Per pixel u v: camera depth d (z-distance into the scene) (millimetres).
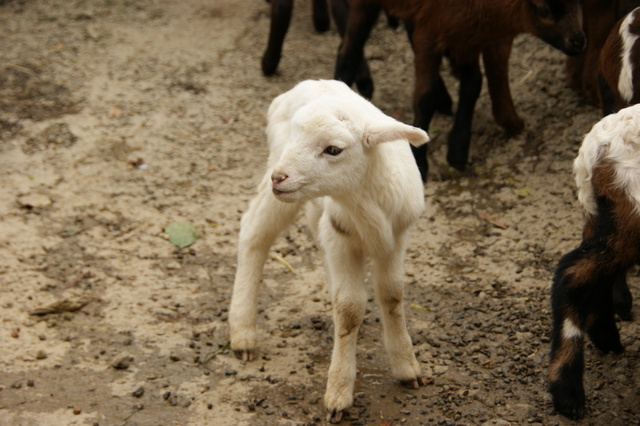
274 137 5207
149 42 9758
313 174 4238
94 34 9906
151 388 5055
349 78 8188
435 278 6250
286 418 4805
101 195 7207
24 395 4930
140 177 7457
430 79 7344
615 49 5969
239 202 7188
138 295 6027
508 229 6812
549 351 5281
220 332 5629
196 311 5867
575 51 6910
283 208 5234
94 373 5172
